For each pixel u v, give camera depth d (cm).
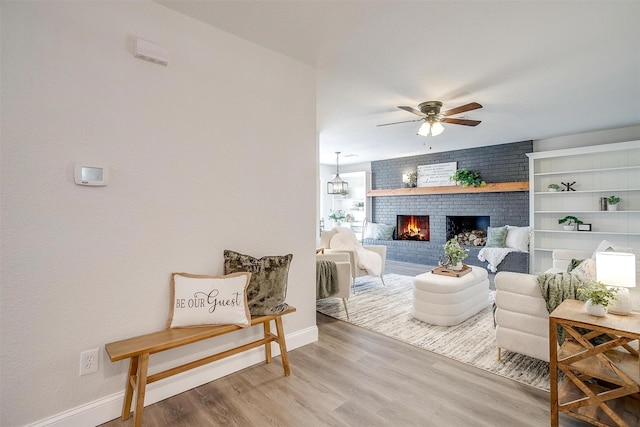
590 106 381
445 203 688
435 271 364
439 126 364
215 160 221
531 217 564
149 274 191
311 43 242
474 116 421
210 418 180
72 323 166
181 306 193
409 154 725
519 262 545
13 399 151
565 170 543
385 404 192
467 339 290
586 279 214
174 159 202
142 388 165
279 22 214
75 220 167
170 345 174
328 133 517
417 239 761
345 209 892
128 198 184
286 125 263
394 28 221
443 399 198
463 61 270
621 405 170
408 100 362
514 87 324
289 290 267
